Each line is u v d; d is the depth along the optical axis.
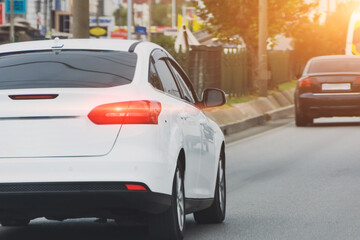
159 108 11.45
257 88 58.81
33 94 11.01
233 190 19.23
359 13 50.53
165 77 12.90
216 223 14.83
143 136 11.02
